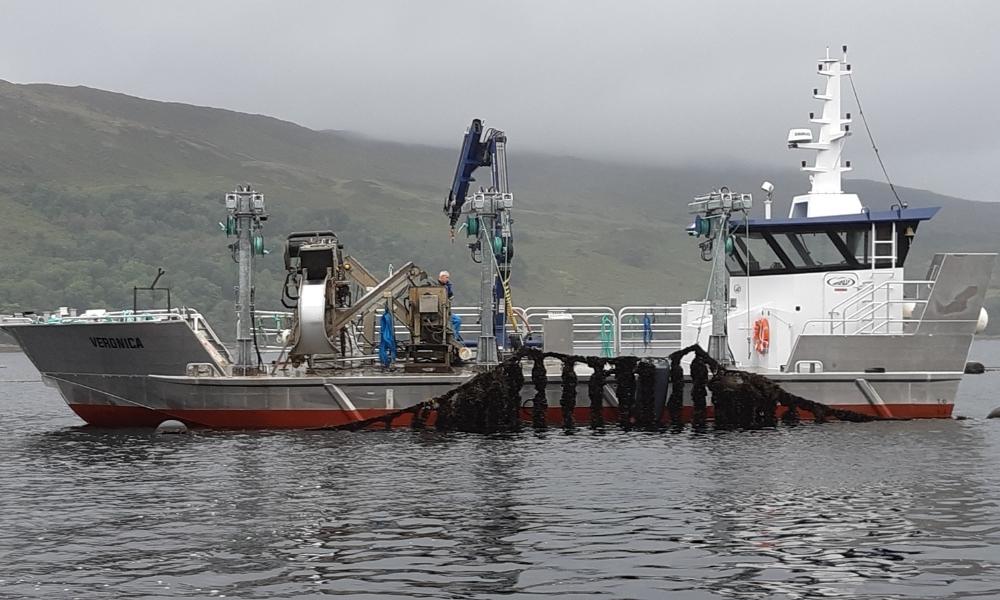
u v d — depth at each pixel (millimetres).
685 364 33906
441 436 28766
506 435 28984
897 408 31297
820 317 32719
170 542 17812
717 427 30031
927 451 26500
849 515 19500
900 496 21141
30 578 15844
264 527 18750
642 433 29484
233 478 23266
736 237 33250
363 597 14906
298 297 30594
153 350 30422
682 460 25188
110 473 24250
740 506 20250
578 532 18297
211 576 15883
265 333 34375
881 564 16375
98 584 15555
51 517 19719
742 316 33250
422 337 30453
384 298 30797
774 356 32812
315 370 30578
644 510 19922
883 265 32875
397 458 25531
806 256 32875
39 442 30062
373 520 19219
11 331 32531
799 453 26172
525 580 15625
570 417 29797
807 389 30766
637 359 30016
